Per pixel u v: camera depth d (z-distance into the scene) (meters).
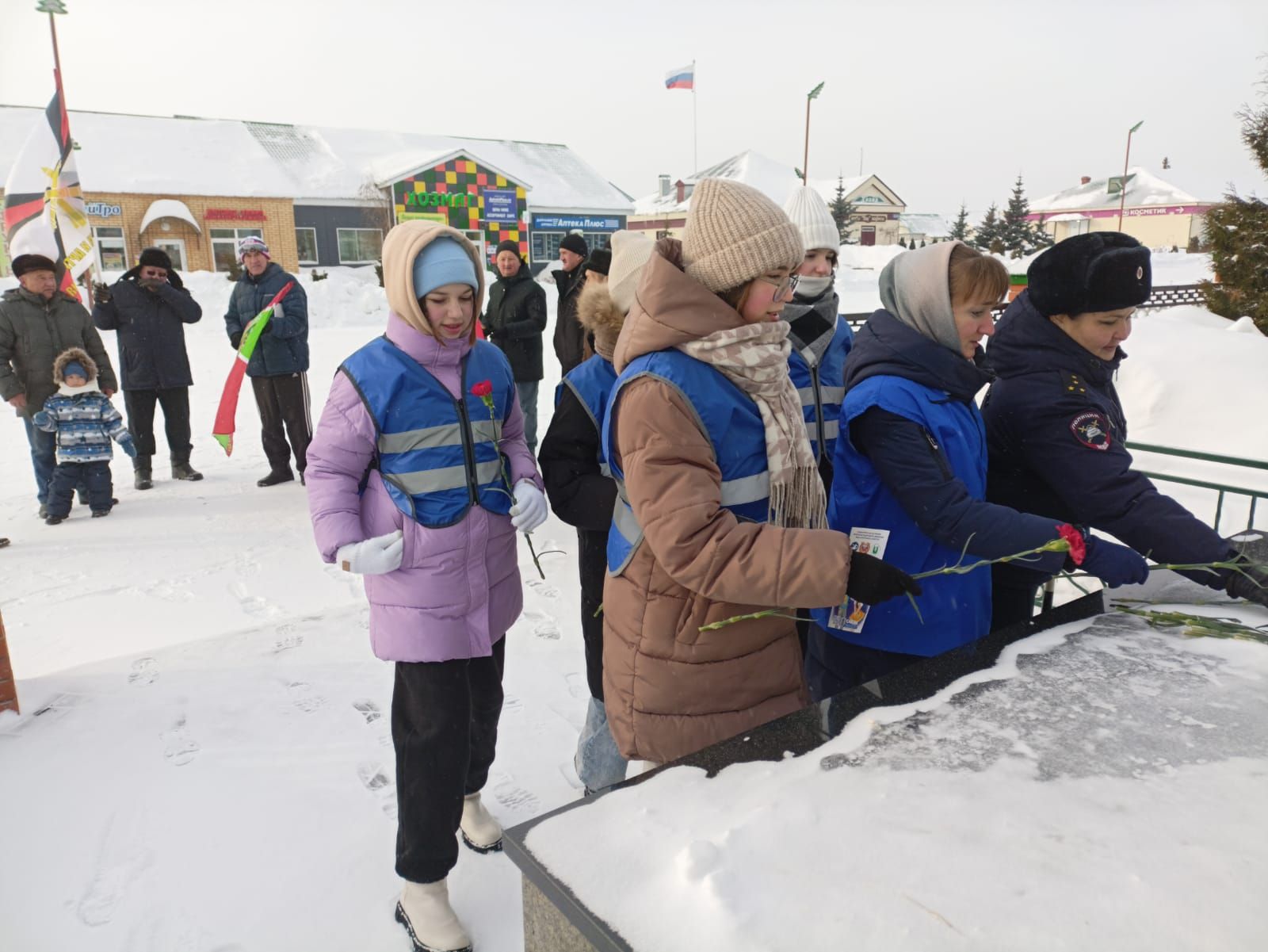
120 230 23.84
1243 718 1.26
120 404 9.23
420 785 1.83
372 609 1.90
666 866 1.00
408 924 1.87
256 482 6.25
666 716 1.60
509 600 2.02
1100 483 1.80
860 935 0.87
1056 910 0.89
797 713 1.32
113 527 5.18
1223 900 0.89
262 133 28.17
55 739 2.61
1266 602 1.62
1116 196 54.25
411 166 26.70
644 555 1.60
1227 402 6.91
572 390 2.07
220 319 16.33
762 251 1.45
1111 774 1.12
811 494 1.60
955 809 1.05
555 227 31.09
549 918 1.07
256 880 2.05
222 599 4.04
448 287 1.81
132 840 2.18
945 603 1.87
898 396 1.74
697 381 1.47
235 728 2.67
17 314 5.29
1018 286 7.74
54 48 6.93
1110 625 1.62
